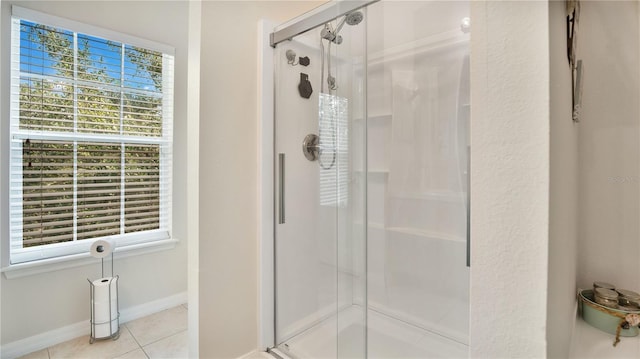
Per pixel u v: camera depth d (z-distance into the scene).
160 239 2.42
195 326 1.44
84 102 2.05
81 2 1.99
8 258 1.80
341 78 1.75
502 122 0.41
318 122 1.74
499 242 0.42
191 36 1.45
